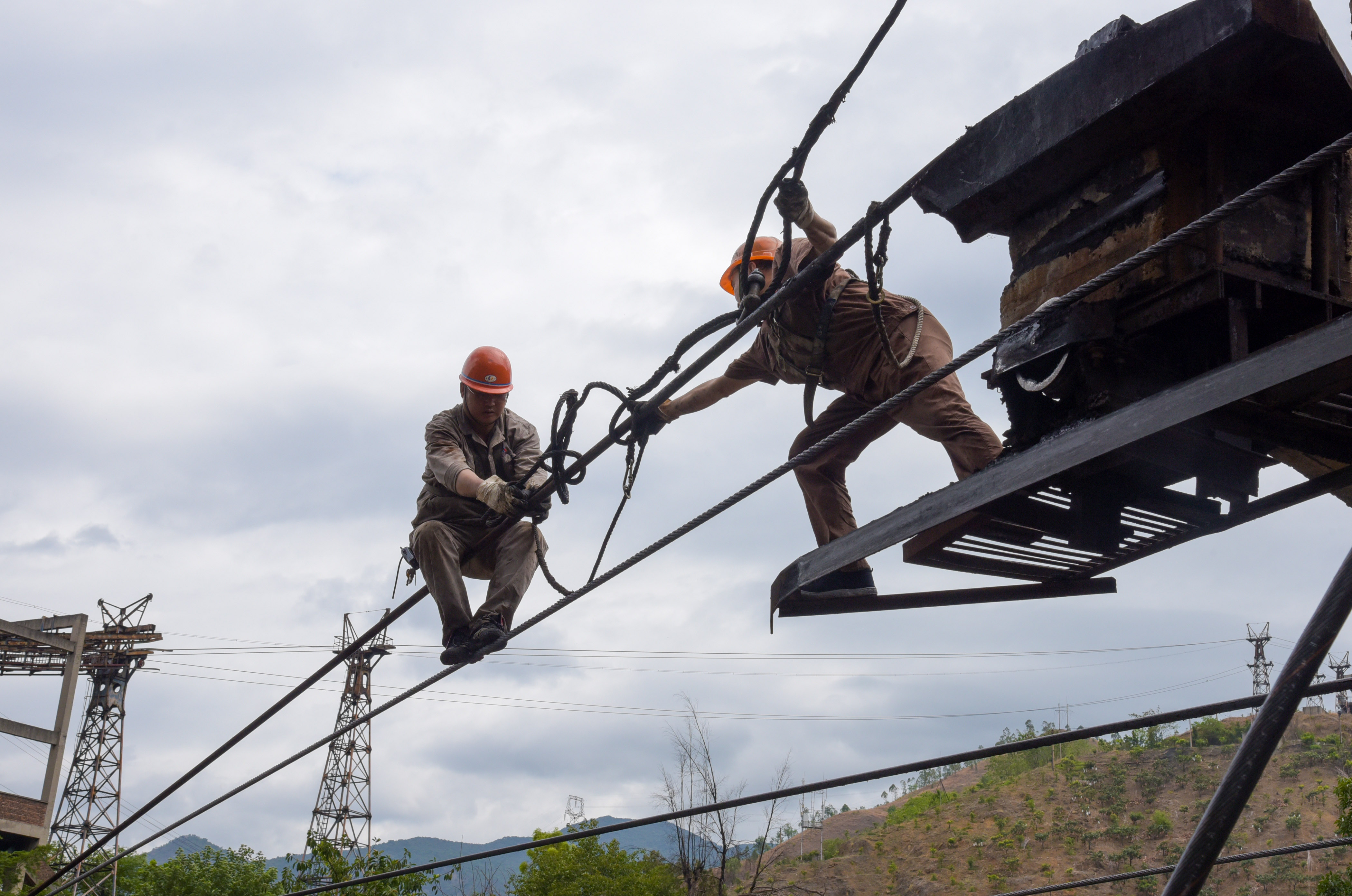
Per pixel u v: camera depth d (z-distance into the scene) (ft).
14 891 115.85
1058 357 14.46
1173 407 12.03
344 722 187.83
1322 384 12.76
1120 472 15.31
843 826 323.78
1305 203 14.33
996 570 18.57
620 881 117.91
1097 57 14.35
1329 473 14.73
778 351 20.76
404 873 27.25
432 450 26.73
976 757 18.04
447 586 25.81
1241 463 14.97
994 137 15.72
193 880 116.16
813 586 19.11
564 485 24.39
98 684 177.68
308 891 29.30
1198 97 13.61
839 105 15.64
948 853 262.06
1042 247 15.85
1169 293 13.73
